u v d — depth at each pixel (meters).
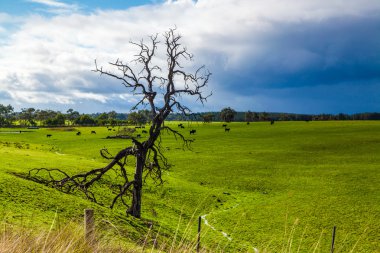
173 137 144.50
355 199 55.66
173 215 45.66
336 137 132.25
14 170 48.97
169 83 39.03
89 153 104.50
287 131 158.00
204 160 91.75
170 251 3.92
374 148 107.06
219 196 58.41
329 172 76.75
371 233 40.31
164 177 69.19
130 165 86.00
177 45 39.28
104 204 44.38
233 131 164.88
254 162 89.19
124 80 38.56
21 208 30.08
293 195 59.59
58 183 36.94
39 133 177.25
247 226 41.16
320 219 45.75
